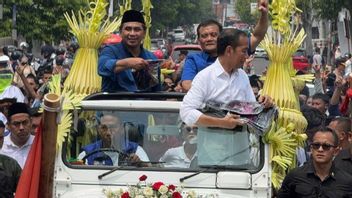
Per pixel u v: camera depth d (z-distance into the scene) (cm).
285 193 998
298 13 1196
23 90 2162
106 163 1016
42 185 948
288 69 1143
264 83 1170
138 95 1079
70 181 998
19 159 1274
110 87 1140
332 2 5375
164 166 1006
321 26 8200
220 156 1000
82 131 1030
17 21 4862
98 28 1190
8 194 1091
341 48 4903
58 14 4912
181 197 962
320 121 1599
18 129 1269
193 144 1012
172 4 9938
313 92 2633
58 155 1003
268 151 1005
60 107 935
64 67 2562
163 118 1029
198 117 989
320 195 976
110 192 970
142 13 1259
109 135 1029
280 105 1116
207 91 1002
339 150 1151
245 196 987
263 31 1154
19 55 3125
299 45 1142
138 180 995
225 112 994
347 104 1339
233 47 998
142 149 1020
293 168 1026
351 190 977
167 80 1370
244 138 1002
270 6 1156
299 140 1079
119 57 1154
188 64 1139
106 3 1202
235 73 1012
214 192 985
